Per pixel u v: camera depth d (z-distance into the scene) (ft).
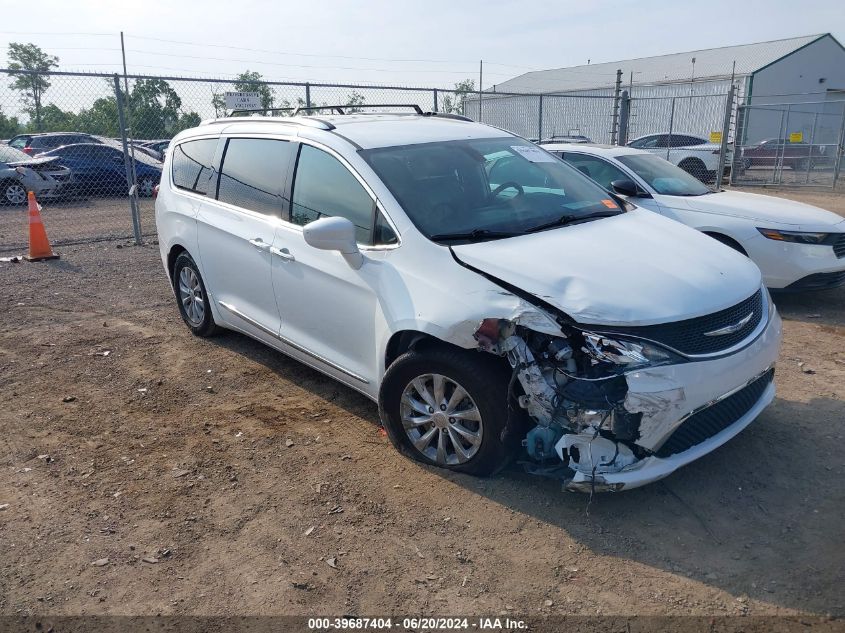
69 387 16.83
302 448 13.64
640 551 10.38
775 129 112.27
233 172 17.24
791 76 112.27
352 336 13.65
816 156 64.03
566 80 144.56
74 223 44.21
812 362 17.58
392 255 12.71
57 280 27.78
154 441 14.08
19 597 9.70
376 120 16.17
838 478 12.16
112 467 13.10
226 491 12.23
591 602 9.40
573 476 10.77
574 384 10.52
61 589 9.86
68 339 20.29
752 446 13.25
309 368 17.71
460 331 11.28
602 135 100.32
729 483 12.07
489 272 11.44
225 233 16.96
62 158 55.01
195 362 18.31
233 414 15.23
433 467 12.67
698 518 11.13
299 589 9.78
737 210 22.50
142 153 60.80
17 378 17.38
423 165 14.10
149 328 21.25
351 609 9.39
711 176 66.08
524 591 9.64
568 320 10.61
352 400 15.78
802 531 10.75
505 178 14.69
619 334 10.37
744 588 9.58
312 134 15.07
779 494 11.73
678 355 10.53
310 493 12.07
